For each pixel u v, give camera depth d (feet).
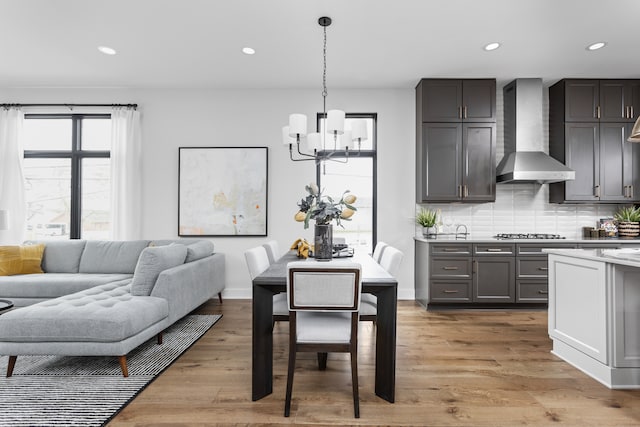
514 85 13.29
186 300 9.99
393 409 6.05
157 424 5.60
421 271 13.43
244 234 14.28
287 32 9.84
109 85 14.05
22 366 7.68
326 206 7.91
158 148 14.44
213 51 11.05
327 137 14.53
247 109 14.40
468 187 13.12
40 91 14.33
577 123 13.07
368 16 8.99
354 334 5.86
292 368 5.88
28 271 12.10
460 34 9.92
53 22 9.41
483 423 5.65
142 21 9.33
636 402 6.27
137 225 14.10
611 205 14.07
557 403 6.25
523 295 12.35
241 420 5.71
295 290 5.77
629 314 6.80
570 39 10.19
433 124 13.15
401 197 14.28
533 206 14.21
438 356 8.39
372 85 13.94
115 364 7.77
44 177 14.73
